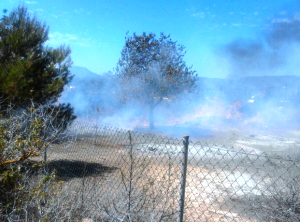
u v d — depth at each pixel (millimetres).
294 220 3076
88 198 3639
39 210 2945
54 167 5301
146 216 2918
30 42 6488
